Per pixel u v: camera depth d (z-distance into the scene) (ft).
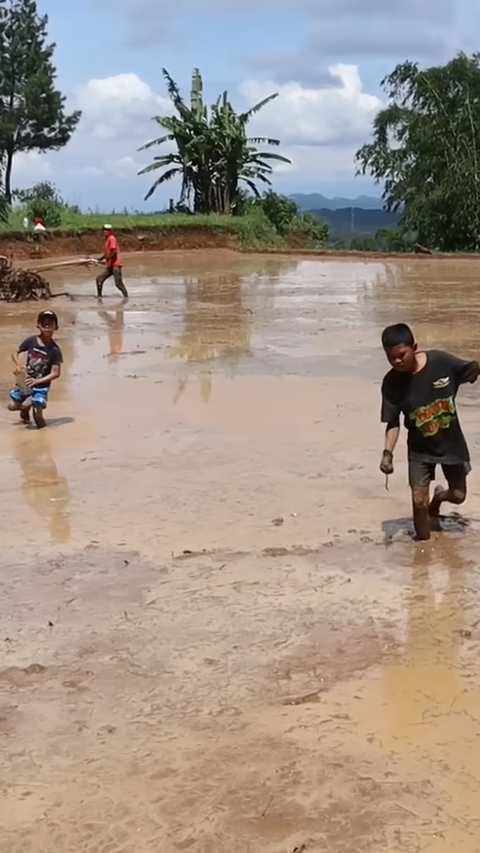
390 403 20.71
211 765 12.73
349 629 16.79
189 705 14.34
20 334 57.82
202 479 26.21
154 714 14.11
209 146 161.07
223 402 36.37
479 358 47.80
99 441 30.78
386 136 167.22
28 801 12.10
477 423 32.01
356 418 33.09
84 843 11.29
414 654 15.75
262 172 167.73
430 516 22.39
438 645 16.06
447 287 88.33
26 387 32.96
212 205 164.66
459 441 20.88
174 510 23.67
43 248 131.44
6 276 77.56
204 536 21.76
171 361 46.75
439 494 21.86
